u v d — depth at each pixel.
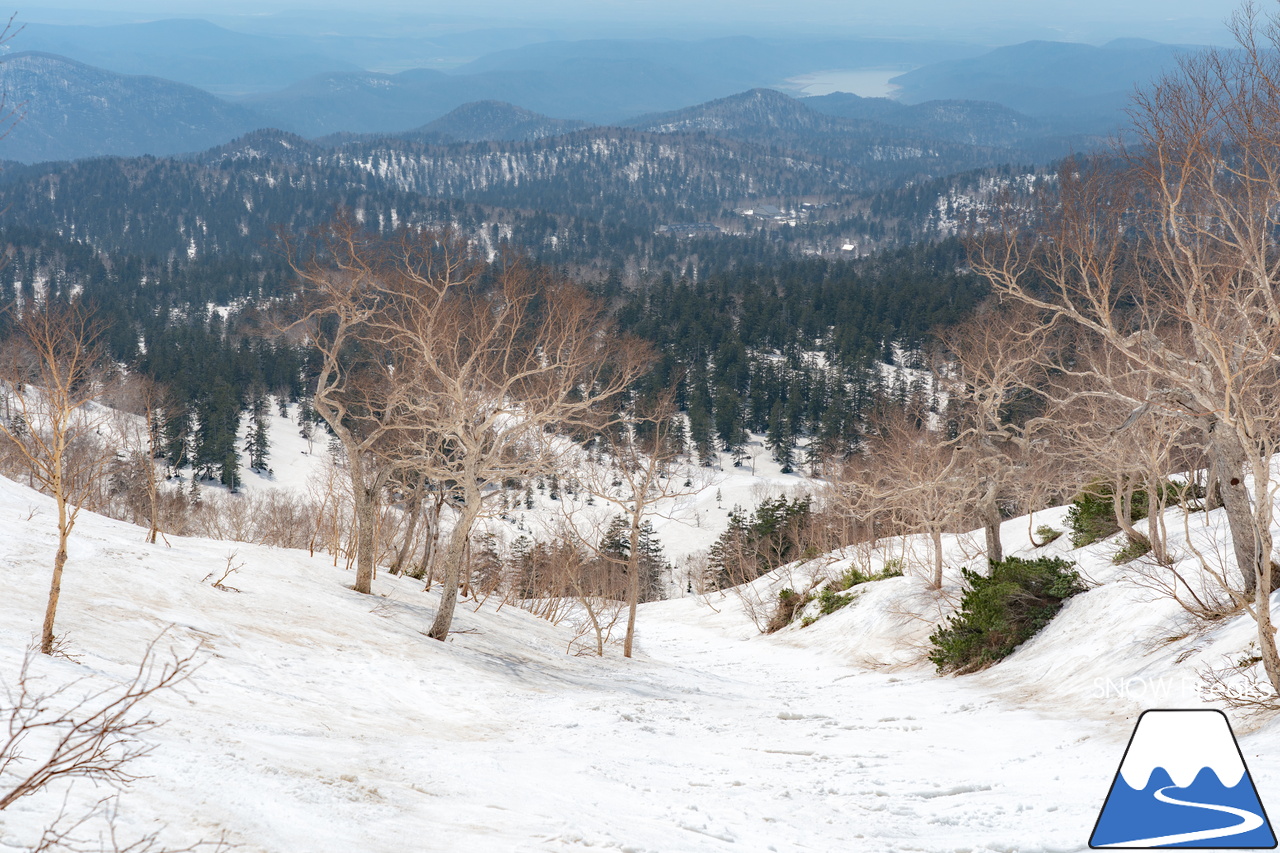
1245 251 12.91
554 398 22.56
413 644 19.72
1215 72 13.28
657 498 28.02
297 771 7.52
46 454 11.04
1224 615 15.37
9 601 13.52
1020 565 24.14
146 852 4.67
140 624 14.37
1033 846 6.48
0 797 5.11
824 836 7.13
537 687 18.61
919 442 33.06
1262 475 10.56
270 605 19.19
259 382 145.12
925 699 19.64
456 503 31.23
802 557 55.22
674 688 23.14
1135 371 16.42
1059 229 17.66
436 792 7.71
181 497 54.16
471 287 24.17
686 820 7.39
